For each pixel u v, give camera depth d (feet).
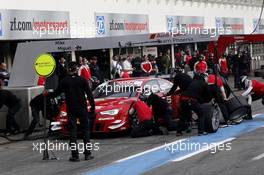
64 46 67.05
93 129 53.62
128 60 98.37
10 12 85.40
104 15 110.63
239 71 110.93
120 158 42.04
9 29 84.94
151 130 55.11
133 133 53.31
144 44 71.87
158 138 51.88
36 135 60.08
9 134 60.59
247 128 54.95
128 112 53.83
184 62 119.65
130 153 44.09
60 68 70.44
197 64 86.69
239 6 177.58
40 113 63.31
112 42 70.08
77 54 103.81
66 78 41.91
